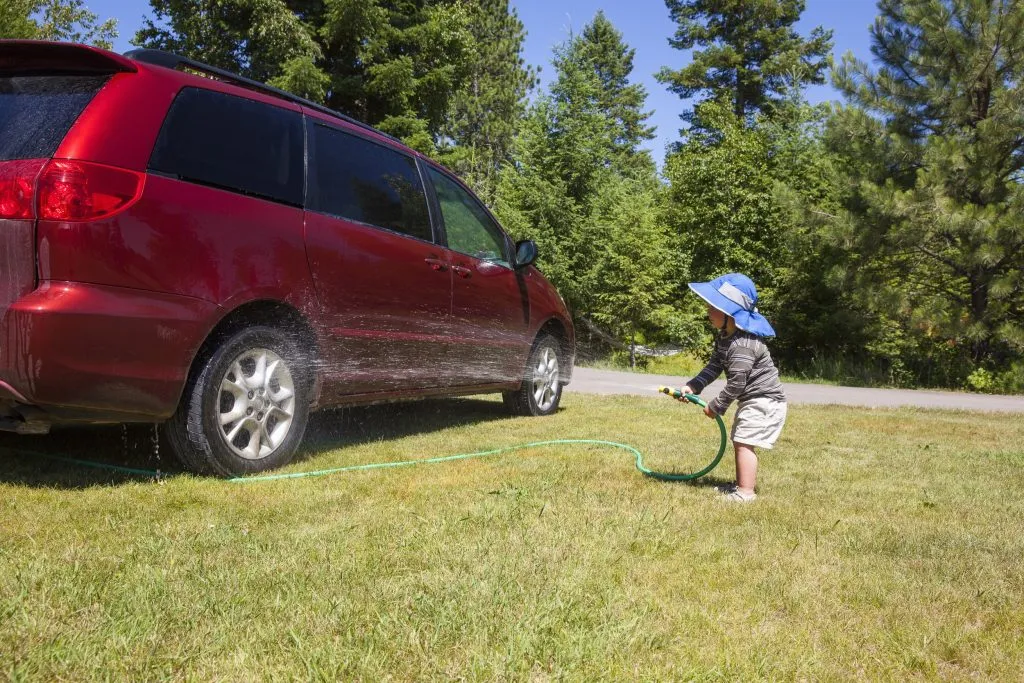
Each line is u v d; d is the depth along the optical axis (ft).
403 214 16.10
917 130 50.67
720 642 6.55
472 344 17.88
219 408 11.84
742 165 64.49
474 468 13.32
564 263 60.95
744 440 12.00
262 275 12.26
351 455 14.35
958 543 9.86
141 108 11.07
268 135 13.15
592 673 5.86
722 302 12.17
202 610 6.65
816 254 57.41
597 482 12.45
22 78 11.69
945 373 51.75
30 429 10.68
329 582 7.44
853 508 11.66
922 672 6.22
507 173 64.39
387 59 69.46
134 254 10.59
